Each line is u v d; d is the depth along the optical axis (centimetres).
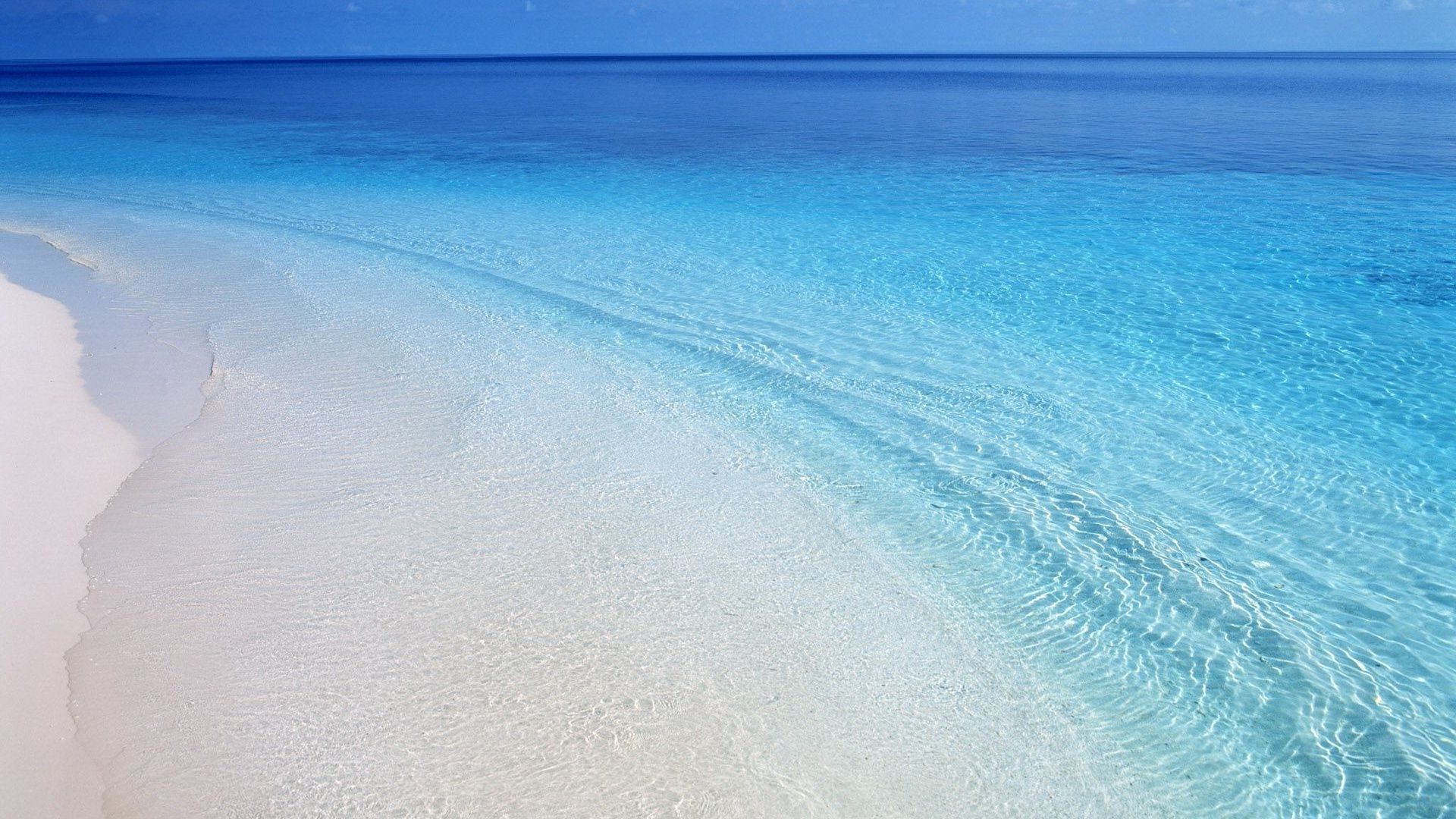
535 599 612
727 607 611
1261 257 1502
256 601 600
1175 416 902
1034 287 1338
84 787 452
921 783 474
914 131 3700
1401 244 1579
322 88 7681
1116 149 3017
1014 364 1037
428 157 2795
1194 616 604
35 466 768
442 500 734
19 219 1825
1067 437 858
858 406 925
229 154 2861
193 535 675
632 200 2058
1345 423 880
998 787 474
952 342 1109
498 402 922
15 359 1011
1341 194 2081
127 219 1823
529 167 2580
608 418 891
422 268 1434
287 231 1711
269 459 797
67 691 515
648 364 1032
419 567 644
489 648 563
